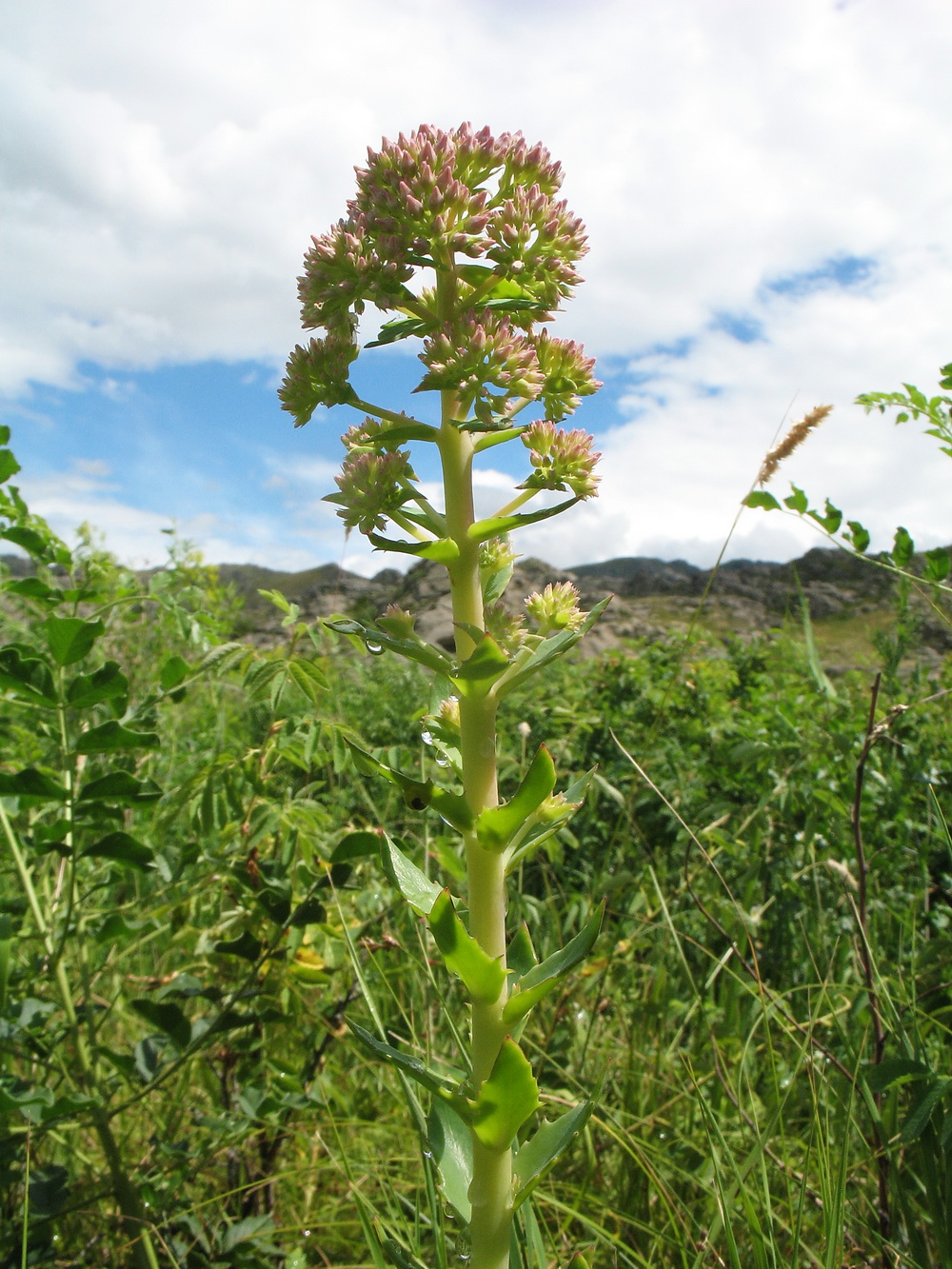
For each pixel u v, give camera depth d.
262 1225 2.59
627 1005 3.76
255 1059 3.12
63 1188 2.49
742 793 5.12
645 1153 2.74
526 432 1.95
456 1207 1.73
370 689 8.31
